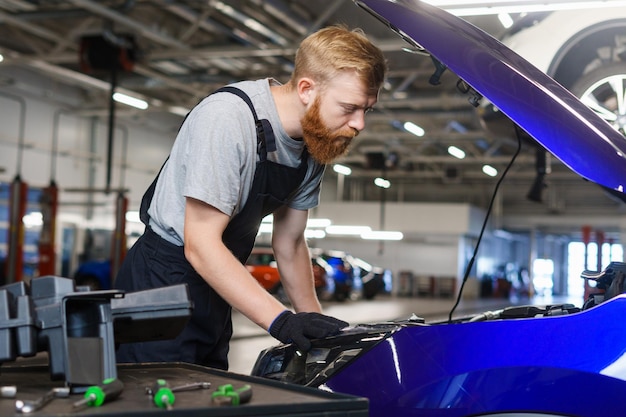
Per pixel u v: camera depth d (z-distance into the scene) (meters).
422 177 29.27
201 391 1.01
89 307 1.02
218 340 1.77
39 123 17.08
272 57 12.70
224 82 13.58
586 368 1.30
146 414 0.82
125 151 19.39
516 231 32.47
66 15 9.94
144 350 1.66
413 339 1.43
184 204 1.60
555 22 4.20
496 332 1.38
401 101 13.90
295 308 1.98
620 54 4.20
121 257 11.98
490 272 32.06
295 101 1.54
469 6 3.94
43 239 12.72
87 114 17.83
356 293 21.12
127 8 9.64
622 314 1.33
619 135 1.47
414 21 1.55
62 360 0.97
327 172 28.75
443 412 1.35
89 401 0.88
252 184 1.59
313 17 9.89
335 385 1.42
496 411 1.33
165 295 1.07
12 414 0.82
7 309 0.96
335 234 28.56
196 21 10.13
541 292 36.38
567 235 36.47
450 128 18.17
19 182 11.77
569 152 1.40
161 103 16.02
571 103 1.49
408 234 28.00
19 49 12.78
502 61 1.50
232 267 1.42
